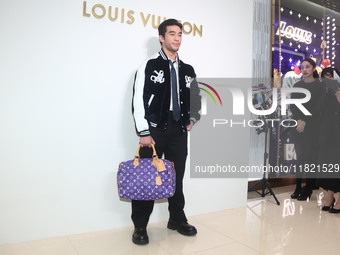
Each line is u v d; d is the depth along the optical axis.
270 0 3.83
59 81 2.06
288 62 4.50
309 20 4.77
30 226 2.02
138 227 2.06
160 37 2.14
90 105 2.17
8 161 1.93
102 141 2.22
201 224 2.46
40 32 1.99
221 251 1.96
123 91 2.28
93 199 2.21
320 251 1.99
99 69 2.19
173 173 2.01
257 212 2.83
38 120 2.01
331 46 5.05
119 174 1.96
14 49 1.92
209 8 2.68
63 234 2.12
